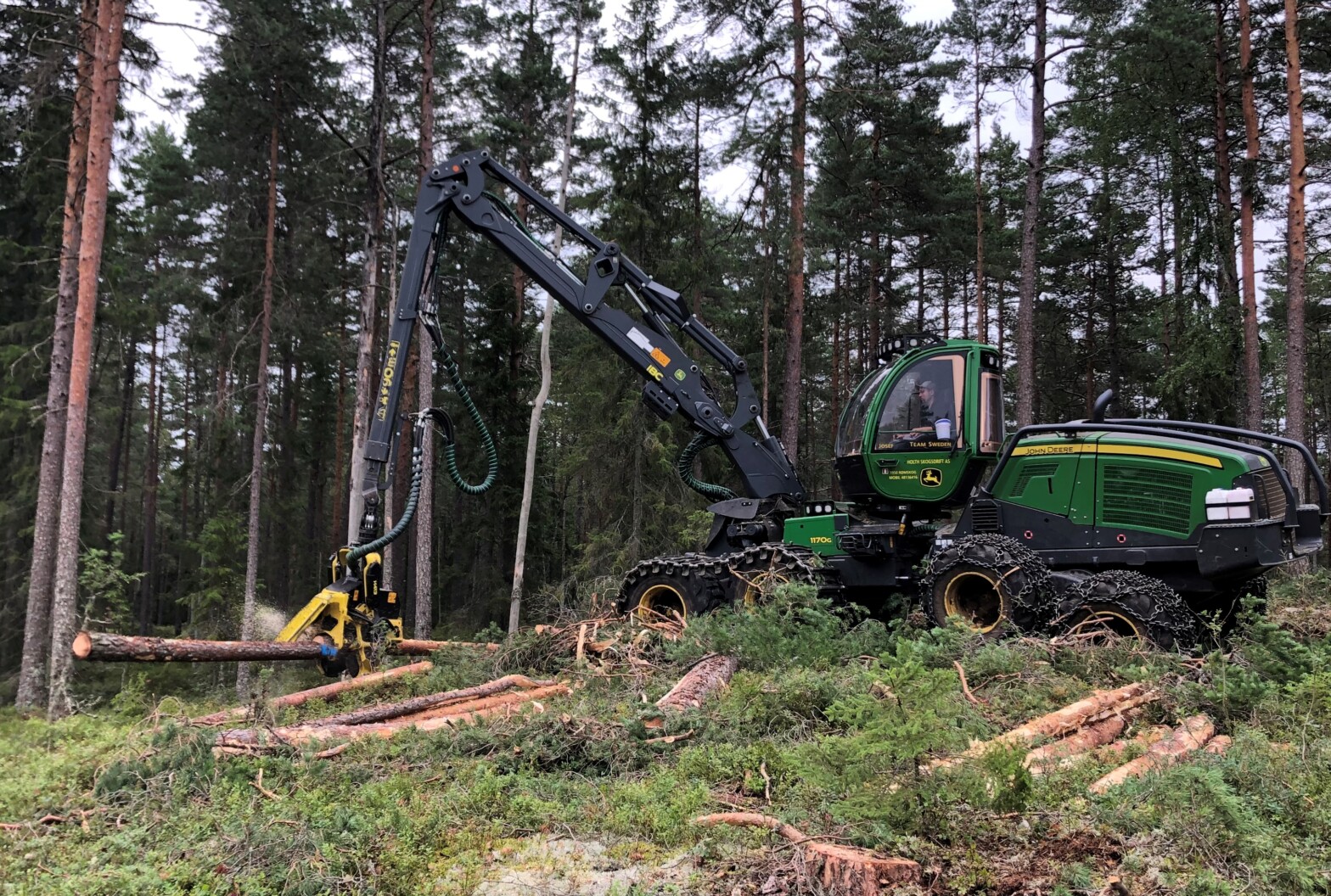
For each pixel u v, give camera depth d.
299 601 31.94
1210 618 7.66
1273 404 34.22
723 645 7.54
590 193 21.50
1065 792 4.35
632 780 5.04
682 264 20.20
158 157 29.52
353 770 5.30
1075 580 7.71
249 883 3.78
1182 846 3.74
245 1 18.73
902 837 3.85
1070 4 18.58
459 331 31.47
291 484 30.78
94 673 20.62
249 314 23.44
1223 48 18.48
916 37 24.69
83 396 13.07
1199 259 18.80
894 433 9.38
